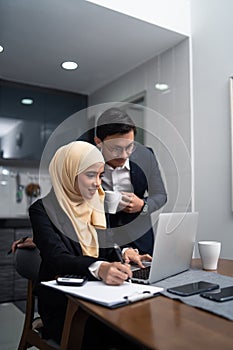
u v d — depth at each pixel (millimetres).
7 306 3076
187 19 2797
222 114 2461
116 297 829
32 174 4094
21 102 3889
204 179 2572
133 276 1079
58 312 1062
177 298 846
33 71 3504
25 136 3891
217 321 694
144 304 806
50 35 2717
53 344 1089
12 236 3305
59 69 3445
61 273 1049
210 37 2596
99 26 2590
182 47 2828
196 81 2697
